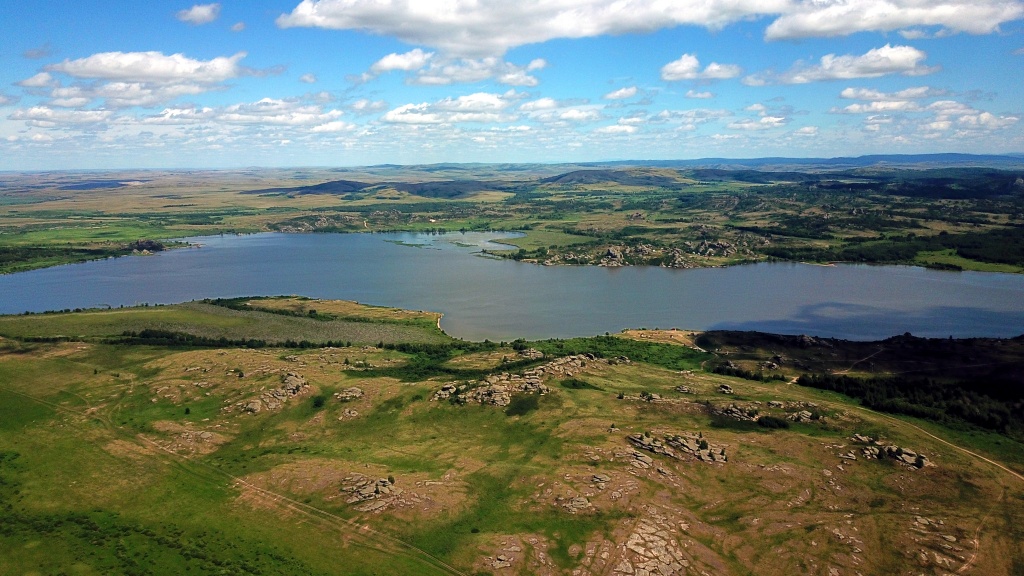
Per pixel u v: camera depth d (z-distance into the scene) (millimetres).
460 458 162125
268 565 116500
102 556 118500
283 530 129000
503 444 169375
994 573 118438
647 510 134750
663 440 164375
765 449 162000
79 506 138625
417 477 150125
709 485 146750
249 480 150125
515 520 133000
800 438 167500
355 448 169500
